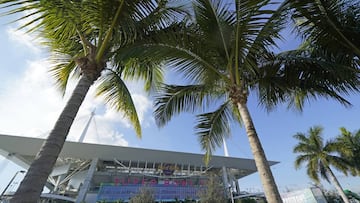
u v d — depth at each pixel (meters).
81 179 39.06
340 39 5.51
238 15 4.76
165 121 7.03
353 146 26.44
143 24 4.70
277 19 4.66
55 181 40.03
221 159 43.44
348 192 40.03
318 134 28.06
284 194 42.88
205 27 5.30
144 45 4.75
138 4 4.19
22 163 37.41
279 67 6.35
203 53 5.52
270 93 6.78
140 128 5.78
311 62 5.76
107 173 38.25
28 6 3.18
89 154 38.03
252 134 4.66
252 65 5.66
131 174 39.09
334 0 5.04
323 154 26.53
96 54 4.06
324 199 36.91
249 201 38.62
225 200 33.34
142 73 6.05
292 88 6.47
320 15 5.08
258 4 4.54
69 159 39.66
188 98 7.10
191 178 41.31
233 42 5.33
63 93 5.47
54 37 4.22
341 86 6.02
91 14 3.93
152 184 38.16
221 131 7.32
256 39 4.97
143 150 39.72
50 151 2.90
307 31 5.69
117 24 4.07
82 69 3.97
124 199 34.09
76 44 4.98
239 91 5.23
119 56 4.36
